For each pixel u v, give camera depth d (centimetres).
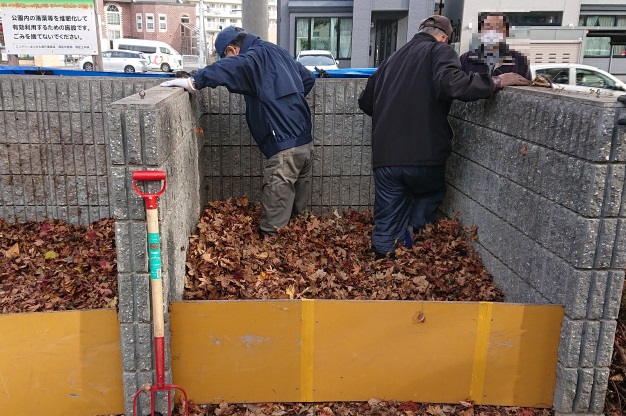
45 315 292
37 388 300
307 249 438
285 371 316
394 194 435
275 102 420
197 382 313
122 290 281
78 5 556
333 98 504
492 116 381
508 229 360
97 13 573
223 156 507
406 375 319
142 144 264
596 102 269
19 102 477
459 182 445
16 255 439
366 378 320
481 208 401
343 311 309
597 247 283
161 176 260
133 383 295
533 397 319
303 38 3180
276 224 451
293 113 429
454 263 407
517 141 346
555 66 1352
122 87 480
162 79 483
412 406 320
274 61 423
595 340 297
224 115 498
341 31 3155
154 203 264
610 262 285
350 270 410
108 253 445
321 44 3184
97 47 569
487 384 319
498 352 314
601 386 305
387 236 437
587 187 276
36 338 294
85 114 484
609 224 279
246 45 439
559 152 300
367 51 3112
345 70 555
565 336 302
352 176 522
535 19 2573
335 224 498
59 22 559
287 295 359
